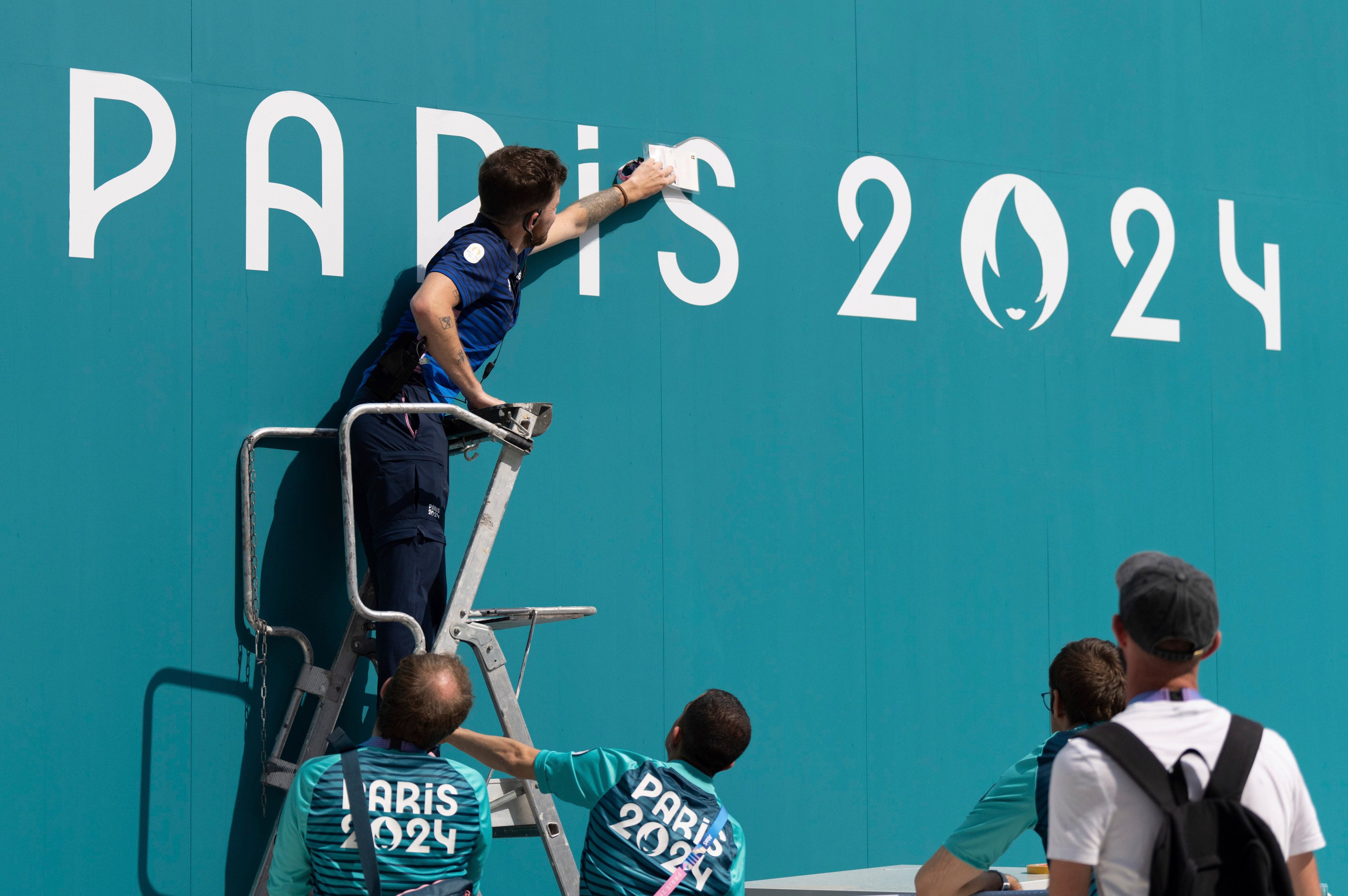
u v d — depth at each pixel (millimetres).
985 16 15891
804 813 14078
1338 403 17562
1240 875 6570
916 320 15195
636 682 13461
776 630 14148
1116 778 6801
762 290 14422
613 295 13680
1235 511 16734
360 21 12820
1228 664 16484
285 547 12148
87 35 11758
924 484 15047
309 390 12383
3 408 11266
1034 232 15922
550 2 13680
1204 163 17031
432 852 8422
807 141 14781
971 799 14914
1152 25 16906
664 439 13805
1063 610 15633
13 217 11406
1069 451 15859
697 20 14367
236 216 12195
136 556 11625
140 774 11477
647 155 13977
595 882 8883
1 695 11078
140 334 11773
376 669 12359
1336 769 16906
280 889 8734
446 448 11977
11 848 10992
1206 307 16875
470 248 11695
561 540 13258
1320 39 18016
